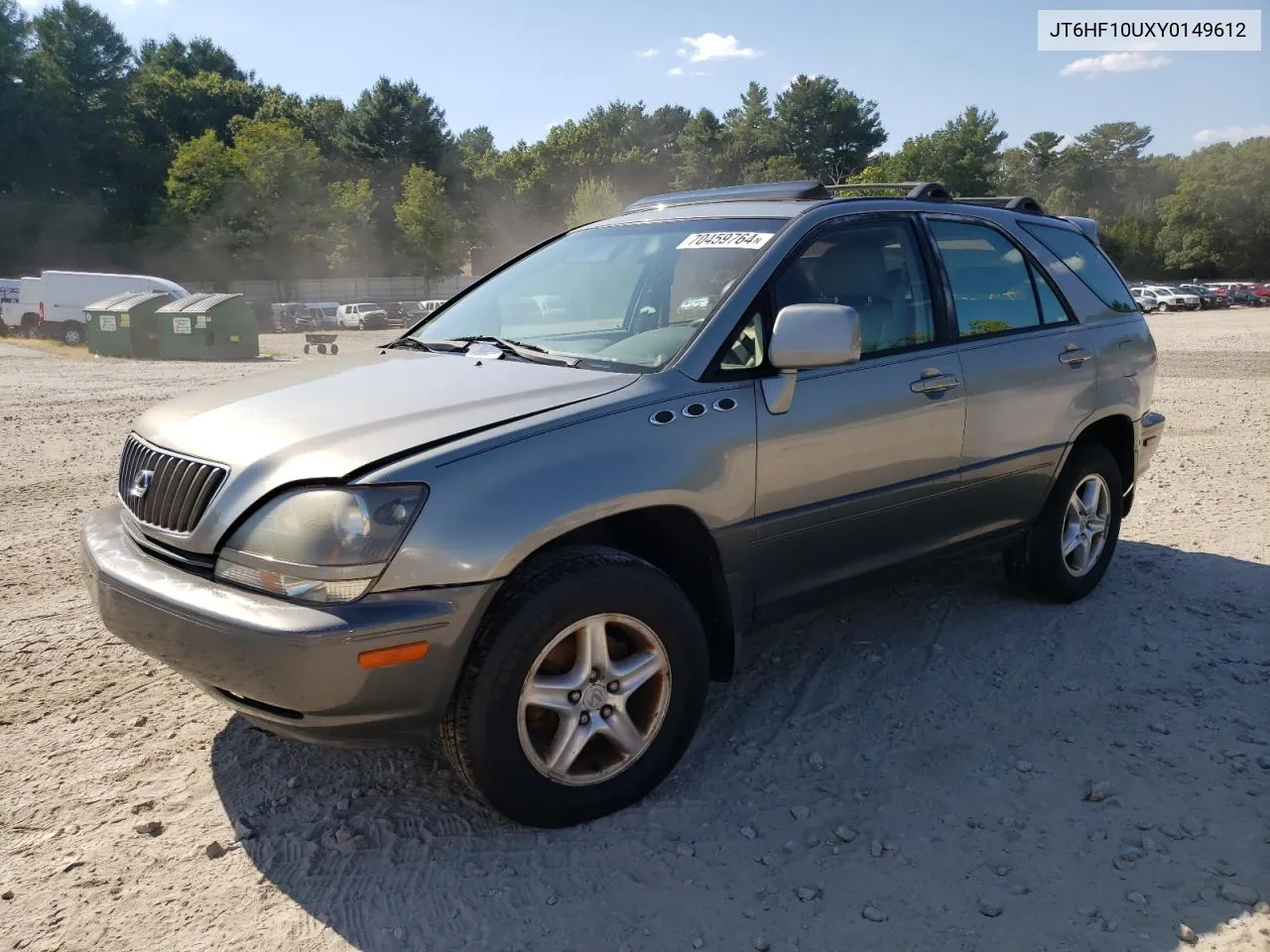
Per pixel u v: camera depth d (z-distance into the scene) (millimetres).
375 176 90312
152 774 3375
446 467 2717
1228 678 3934
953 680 3953
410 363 3582
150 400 15055
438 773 3346
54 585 5371
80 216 72562
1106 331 4758
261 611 2607
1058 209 136875
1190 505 6691
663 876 2771
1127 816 2984
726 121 115500
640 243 4027
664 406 3109
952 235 4207
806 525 3473
